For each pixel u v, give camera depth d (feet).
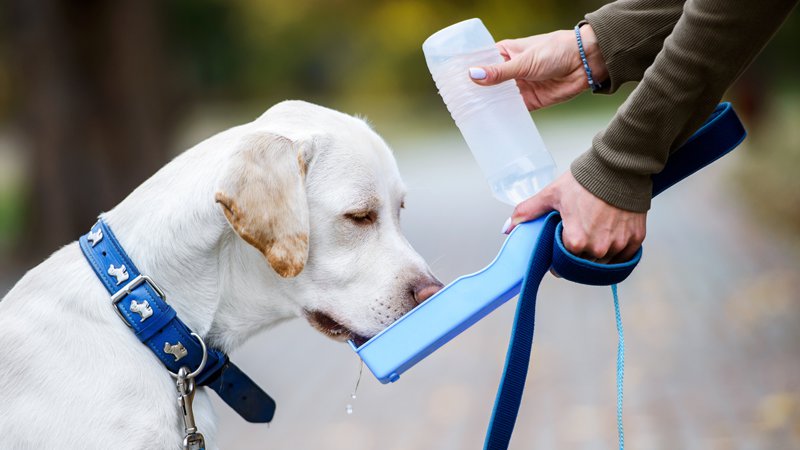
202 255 13.30
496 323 40.29
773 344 32.01
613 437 24.73
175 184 13.50
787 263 45.70
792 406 25.41
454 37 14.24
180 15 95.55
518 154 14.01
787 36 91.97
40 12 57.52
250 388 13.84
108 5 58.54
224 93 167.63
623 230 11.97
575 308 41.14
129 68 58.90
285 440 26.25
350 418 28.14
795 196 55.47
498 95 14.20
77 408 12.09
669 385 28.71
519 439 25.25
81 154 58.23
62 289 12.92
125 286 12.72
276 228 13.05
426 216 73.61
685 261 50.16
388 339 12.35
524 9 159.74
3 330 12.75
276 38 161.48
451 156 122.62
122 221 13.44
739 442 23.49
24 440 12.01
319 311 14.39
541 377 30.96
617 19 14.69
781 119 90.68
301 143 13.88
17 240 60.39
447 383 31.30
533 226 12.59
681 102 11.46
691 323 36.22
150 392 12.44
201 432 13.01
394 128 172.65
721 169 96.12
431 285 14.52
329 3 161.89
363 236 14.52
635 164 11.69
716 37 11.17
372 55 184.85
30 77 58.18
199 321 13.37
